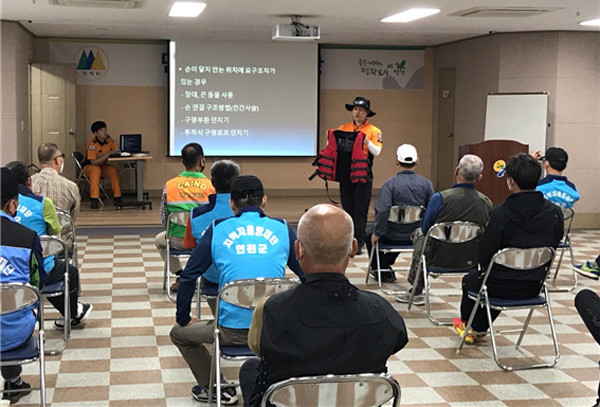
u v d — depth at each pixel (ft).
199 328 11.57
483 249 14.32
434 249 17.38
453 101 41.86
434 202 17.26
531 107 35.04
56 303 16.03
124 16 32.17
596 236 32.71
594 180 35.29
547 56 35.01
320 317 7.37
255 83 42.37
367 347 7.41
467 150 32.63
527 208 13.98
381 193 20.43
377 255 21.04
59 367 14.40
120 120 42.27
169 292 19.71
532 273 14.42
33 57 39.73
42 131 38.42
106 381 13.67
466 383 13.87
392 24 33.96
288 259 11.57
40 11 30.60
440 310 19.12
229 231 11.25
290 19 32.60
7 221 11.52
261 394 7.75
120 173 42.57
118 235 30.73
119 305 19.22
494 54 36.70
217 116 42.22
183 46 41.55
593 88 34.99
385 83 44.27
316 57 42.65
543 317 18.67
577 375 14.37
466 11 29.37
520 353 15.70
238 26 35.35
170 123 41.88
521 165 14.07
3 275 11.23
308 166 43.88
